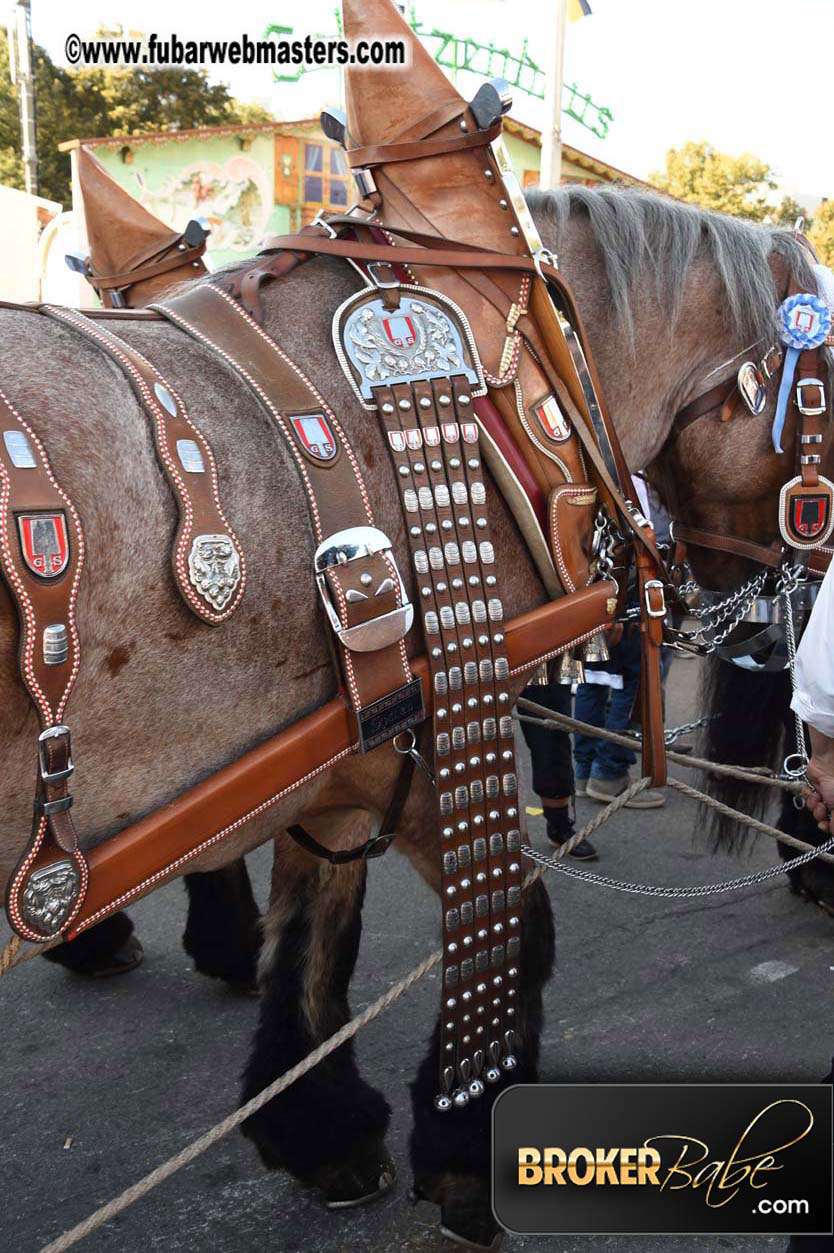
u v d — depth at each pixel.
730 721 2.62
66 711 1.16
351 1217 1.97
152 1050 2.52
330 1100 1.95
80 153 2.18
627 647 3.78
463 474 1.49
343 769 1.52
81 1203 2.01
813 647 1.63
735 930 3.07
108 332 1.30
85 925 1.18
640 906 3.21
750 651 2.20
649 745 1.75
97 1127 2.23
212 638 1.25
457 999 1.58
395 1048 2.50
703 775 2.77
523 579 1.62
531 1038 1.79
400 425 1.45
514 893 1.59
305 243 1.51
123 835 1.20
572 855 3.55
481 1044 1.63
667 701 5.32
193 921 2.69
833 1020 2.60
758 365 2.01
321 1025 1.98
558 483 1.61
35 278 9.25
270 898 2.05
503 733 1.52
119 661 1.18
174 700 1.24
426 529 1.45
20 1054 2.49
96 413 1.19
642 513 1.74
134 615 1.19
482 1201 1.77
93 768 1.19
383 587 1.37
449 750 1.48
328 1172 1.95
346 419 1.43
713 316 1.99
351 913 2.02
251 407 1.35
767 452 2.04
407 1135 2.19
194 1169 2.11
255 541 1.29
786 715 2.61
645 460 2.02
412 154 1.59
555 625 1.58
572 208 1.90
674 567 2.18
